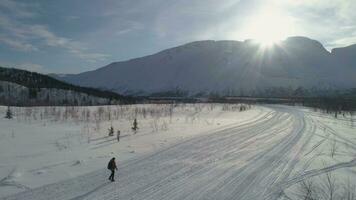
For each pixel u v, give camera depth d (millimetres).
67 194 11680
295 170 15750
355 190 12930
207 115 45781
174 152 19234
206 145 21734
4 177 13344
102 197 11484
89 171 14672
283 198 11930
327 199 11859
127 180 13531
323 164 17062
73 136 23906
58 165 15539
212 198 11766
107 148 19906
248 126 33219
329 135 28078
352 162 17875
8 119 32688
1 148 18859
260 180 14016
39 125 29422
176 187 12836
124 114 40844
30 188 12164
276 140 24547
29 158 16766
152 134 25734
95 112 41344
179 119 38094
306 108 68500
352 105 70812
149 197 11648
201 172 15070
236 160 17609
